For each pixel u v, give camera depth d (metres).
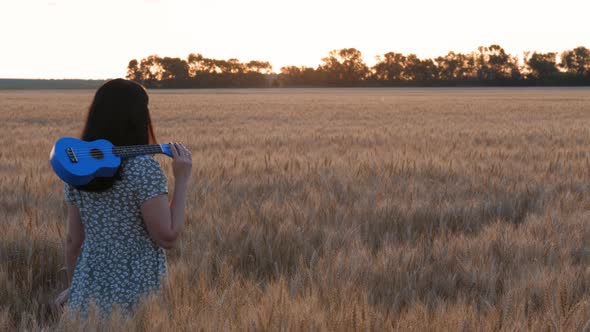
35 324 3.07
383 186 7.06
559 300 3.28
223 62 164.50
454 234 4.98
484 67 153.38
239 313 2.96
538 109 37.03
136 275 3.30
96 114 3.19
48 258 4.32
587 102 49.88
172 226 3.23
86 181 2.95
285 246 4.58
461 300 3.40
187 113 32.88
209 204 5.88
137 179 3.16
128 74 159.88
